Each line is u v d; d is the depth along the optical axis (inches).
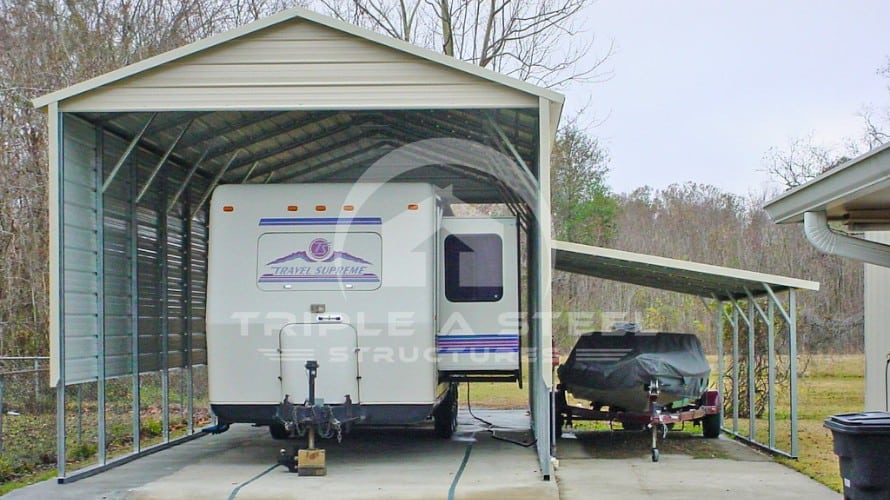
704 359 442.3
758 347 594.6
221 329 335.9
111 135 356.2
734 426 485.1
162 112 321.4
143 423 479.8
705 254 1106.1
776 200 271.0
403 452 384.5
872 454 232.8
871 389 434.0
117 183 361.7
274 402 333.1
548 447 309.4
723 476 350.0
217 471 334.0
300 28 307.6
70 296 317.4
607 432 510.9
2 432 407.5
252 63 307.7
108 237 352.2
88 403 546.9
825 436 486.6
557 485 318.3
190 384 449.4
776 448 425.1
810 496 308.8
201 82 308.0
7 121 625.9
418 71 305.7
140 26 689.6
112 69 654.5
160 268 408.8
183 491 291.3
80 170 328.5
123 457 361.4
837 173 227.9
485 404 641.6
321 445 410.3
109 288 352.2
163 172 411.5
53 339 306.3
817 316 903.7
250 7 772.6
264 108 306.5
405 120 378.9
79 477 320.5
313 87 306.5
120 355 362.0
